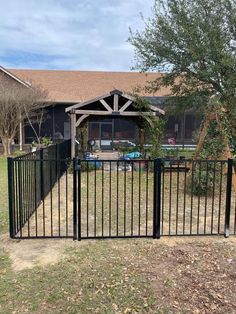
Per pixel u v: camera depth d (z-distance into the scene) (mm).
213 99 8914
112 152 17844
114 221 5145
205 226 4805
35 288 2945
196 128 20984
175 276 3133
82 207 6035
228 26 10422
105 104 11305
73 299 2760
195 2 10633
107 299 2752
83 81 23609
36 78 23344
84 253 3762
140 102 11359
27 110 17172
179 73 11703
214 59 10383
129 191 7547
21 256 3707
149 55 11648
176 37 10836
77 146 12617
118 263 3455
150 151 11438
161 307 2625
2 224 4953
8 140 16797
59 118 20219
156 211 4285
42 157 6172
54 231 4688
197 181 6785
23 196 4809
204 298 2746
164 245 4043
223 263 3445
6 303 2703
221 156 7582
